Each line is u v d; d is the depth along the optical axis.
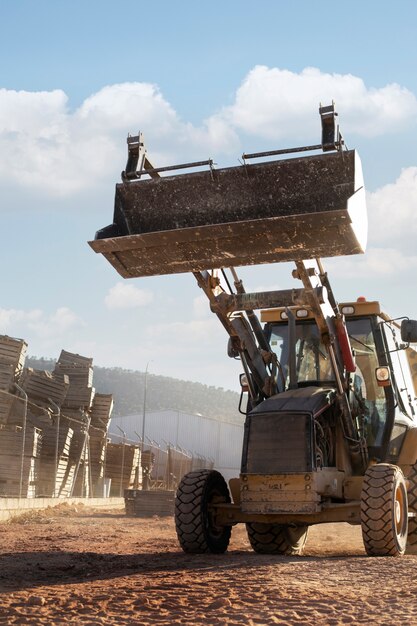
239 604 5.83
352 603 5.83
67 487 31.47
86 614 5.51
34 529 17.12
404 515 9.84
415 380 12.55
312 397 10.11
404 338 10.45
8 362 28.20
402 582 6.82
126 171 9.30
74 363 34.31
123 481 38.56
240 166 8.97
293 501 9.69
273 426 9.91
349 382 10.27
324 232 8.37
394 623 5.08
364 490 9.50
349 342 10.55
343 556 10.02
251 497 9.88
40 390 30.14
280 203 8.84
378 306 11.18
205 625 5.10
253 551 11.16
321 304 9.78
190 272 9.21
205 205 9.08
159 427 89.31
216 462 88.19
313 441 9.70
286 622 5.15
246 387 10.88
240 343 10.45
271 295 9.84
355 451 10.50
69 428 30.56
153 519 23.06
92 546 12.02
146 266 9.16
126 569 8.34
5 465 26.38
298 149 8.77
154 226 9.19
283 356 11.40
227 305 9.96
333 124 8.72
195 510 10.09
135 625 5.12
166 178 9.19
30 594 6.41
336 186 8.67
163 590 6.57
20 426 27.64
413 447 10.91
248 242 8.66
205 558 9.33
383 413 10.98
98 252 9.05
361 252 8.51
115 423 90.12
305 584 6.77
